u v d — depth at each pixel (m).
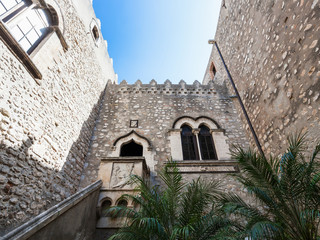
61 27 5.79
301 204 3.25
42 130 4.61
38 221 2.61
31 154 4.13
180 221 3.69
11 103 3.71
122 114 8.59
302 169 3.33
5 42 3.72
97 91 8.77
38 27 5.06
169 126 8.12
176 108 8.89
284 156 3.54
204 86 10.16
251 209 3.52
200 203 3.89
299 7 4.78
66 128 5.78
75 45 6.74
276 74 5.71
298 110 4.78
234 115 8.70
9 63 3.77
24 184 3.83
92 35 8.66
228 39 9.81
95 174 6.54
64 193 5.30
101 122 8.22
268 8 6.17
